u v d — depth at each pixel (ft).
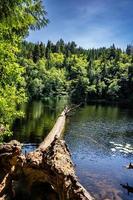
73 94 375.45
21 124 97.55
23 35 41.37
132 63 407.23
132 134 100.53
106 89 351.87
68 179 28.86
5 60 44.42
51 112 147.43
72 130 98.84
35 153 34.01
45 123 103.96
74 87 392.88
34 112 142.51
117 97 329.72
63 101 266.36
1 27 31.83
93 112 173.88
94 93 359.25
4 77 45.42
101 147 76.07
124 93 329.72
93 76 395.34
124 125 122.52
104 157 64.90
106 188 43.88
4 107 46.75
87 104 252.83
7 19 26.50
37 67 370.53
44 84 354.95
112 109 209.15
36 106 184.03
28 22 30.19
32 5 29.55
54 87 376.27
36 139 74.49
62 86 398.83
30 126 94.53
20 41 43.57
